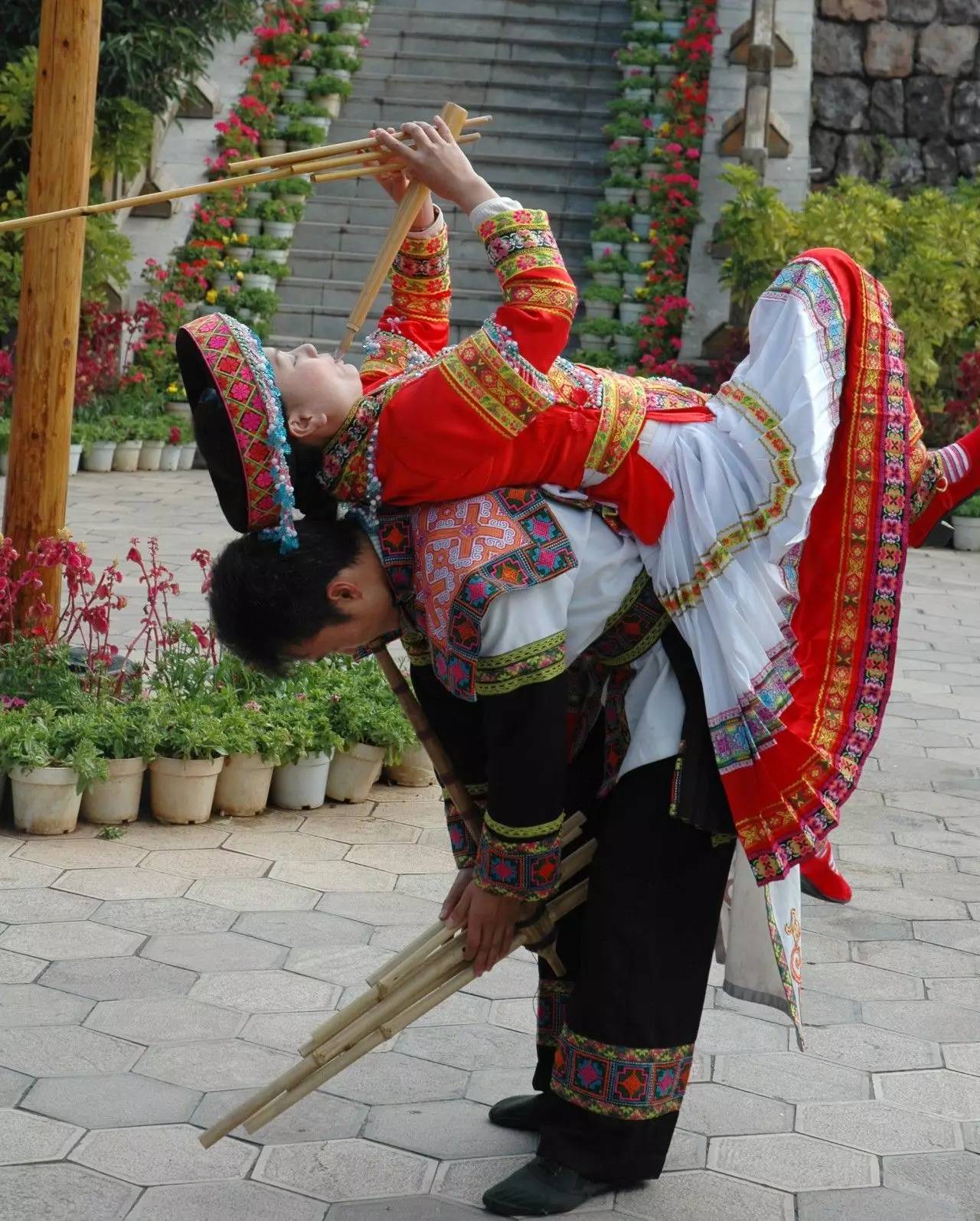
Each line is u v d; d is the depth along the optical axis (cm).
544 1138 248
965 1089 295
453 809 258
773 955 255
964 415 1032
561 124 1316
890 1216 250
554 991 267
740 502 228
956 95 1319
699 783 232
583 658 250
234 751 418
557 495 228
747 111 1155
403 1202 249
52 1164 255
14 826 409
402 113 1324
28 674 445
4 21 1089
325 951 345
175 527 851
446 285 258
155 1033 303
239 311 1162
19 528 464
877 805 479
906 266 1013
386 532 229
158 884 378
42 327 455
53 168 448
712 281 1166
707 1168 263
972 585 864
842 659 239
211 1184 252
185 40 1089
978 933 378
